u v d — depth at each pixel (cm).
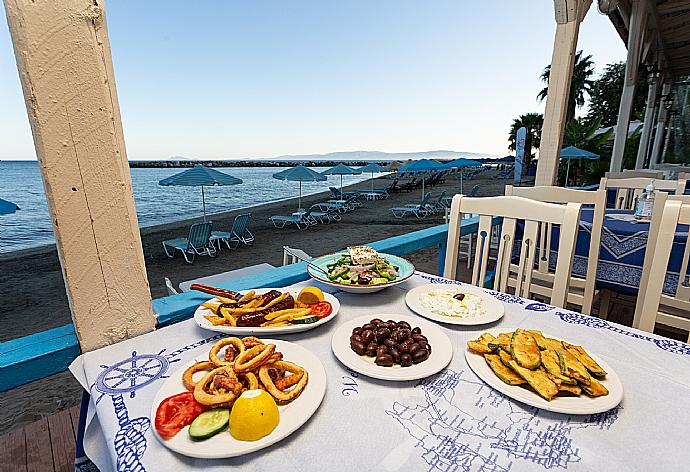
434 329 89
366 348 77
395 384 68
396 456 52
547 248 196
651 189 220
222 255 721
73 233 76
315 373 69
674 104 669
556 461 51
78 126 73
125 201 83
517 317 99
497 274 152
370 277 116
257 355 67
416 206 1221
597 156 941
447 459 51
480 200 147
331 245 774
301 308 99
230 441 52
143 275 89
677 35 517
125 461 50
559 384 63
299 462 50
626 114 440
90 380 70
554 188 188
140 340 86
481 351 77
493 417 60
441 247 246
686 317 152
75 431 159
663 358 77
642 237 177
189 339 87
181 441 52
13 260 775
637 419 59
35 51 65
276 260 677
